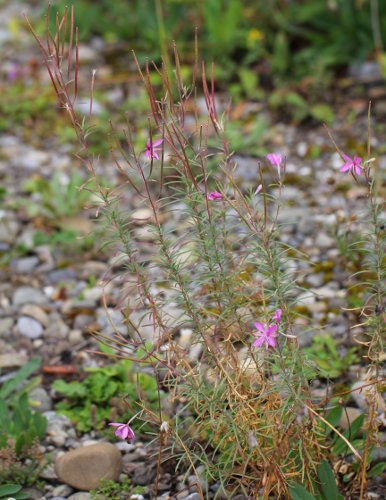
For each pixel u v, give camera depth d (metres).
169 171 4.57
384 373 2.70
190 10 6.48
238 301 2.44
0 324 3.72
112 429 2.96
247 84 5.65
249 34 5.96
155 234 2.33
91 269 4.08
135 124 5.45
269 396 2.36
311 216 4.35
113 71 6.16
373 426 2.43
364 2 5.84
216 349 2.39
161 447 2.41
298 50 6.10
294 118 5.39
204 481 2.62
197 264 2.64
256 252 2.32
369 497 2.49
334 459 2.58
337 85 5.68
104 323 3.60
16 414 2.93
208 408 2.36
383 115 5.30
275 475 2.29
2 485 2.64
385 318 2.43
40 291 3.96
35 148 5.40
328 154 4.99
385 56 5.45
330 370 3.09
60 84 2.21
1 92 5.98
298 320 3.46
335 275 3.79
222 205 2.42
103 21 6.60
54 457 2.87
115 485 2.69
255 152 5.01
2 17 7.49
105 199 2.32
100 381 3.13
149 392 3.04
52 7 6.21
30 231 4.47
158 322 2.38
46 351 3.54
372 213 2.28
